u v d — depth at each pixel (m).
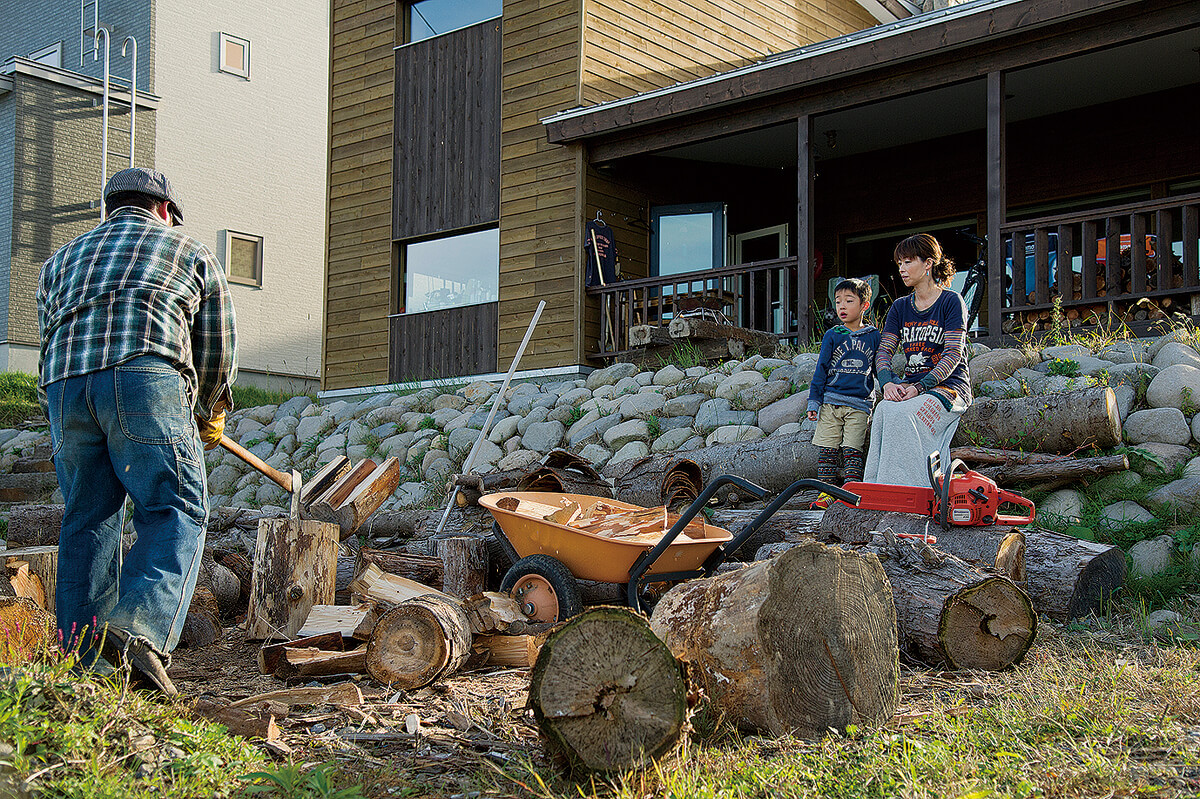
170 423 3.34
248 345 20.89
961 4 9.13
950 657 3.98
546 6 12.53
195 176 20.22
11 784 2.23
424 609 3.85
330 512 6.03
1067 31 8.92
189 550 3.27
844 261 13.96
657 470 6.48
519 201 12.61
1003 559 4.59
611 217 12.39
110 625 3.02
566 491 6.22
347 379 14.29
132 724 2.67
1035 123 12.30
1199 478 5.66
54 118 18.11
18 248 17.56
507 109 12.84
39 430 14.19
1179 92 11.20
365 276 14.22
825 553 3.18
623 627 2.74
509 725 3.28
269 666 4.10
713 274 11.02
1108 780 2.44
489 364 12.73
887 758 2.67
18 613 3.67
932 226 13.20
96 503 3.44
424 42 13.79
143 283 3.40
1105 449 6.09
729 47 14.08
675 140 11.39
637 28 12.81
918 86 9.80
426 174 13.64
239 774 2.60
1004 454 6.09
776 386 8.10
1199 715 3.00
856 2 16.27
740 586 3.19
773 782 2.56
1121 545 5.49
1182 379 6.27
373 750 3.05
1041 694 3.24
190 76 20.25
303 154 22.23
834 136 12.19
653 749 2.71
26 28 22.36
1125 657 3.92
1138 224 8.70
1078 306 9.34
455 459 9.68
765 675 3.05
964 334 5.55
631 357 10.74
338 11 14.86
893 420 5.41
